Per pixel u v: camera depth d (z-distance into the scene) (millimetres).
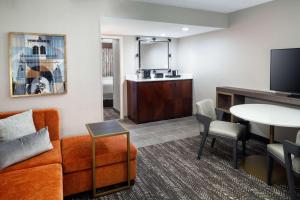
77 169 2152
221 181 2504
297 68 3100
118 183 2426
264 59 3670
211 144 3492
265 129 3744
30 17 2686
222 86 4555
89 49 3051
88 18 3010
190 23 3871
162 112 5164
